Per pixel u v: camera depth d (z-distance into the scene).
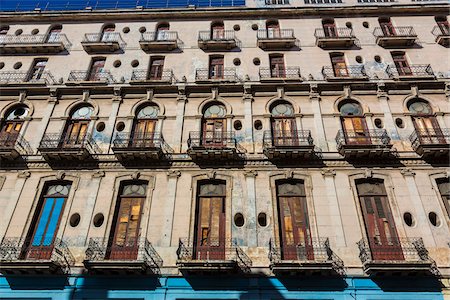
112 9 23.83
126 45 22.14
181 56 21.41
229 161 16.81
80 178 16.62
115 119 18.64
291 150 16.23
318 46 21.45
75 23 23.73
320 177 16.23
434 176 15.99
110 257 14.55
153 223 15.21
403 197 15.48
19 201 16.08
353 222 14.87
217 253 14.47
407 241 14.25
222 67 21.02
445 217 14.85
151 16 23.56
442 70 19.97
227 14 23.28
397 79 19.20
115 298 13.50
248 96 19.11
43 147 17.03
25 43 21.88
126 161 17.02
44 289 13.78
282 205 15.74
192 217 15.27
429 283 13.32
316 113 18.33
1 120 18.97
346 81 19.30
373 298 13.09
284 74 20.28
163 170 16.73
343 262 13.87
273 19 23.03
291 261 13.20
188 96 19.42
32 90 19.92
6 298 13.70
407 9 22.73
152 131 18.33
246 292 13.38
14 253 14.39
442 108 18.45
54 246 14.72
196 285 13.59
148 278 13.84
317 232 14.68
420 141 16.45
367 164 16.47
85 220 15.33
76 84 19.91
